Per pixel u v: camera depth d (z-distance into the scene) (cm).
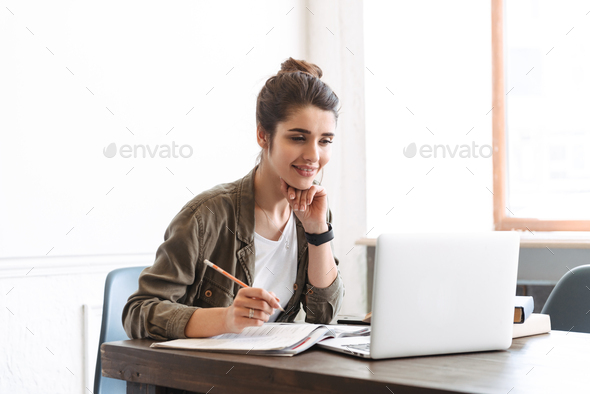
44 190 194
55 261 196
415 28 289
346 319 128
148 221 229
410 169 290
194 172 251
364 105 300
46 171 195
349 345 87
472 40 279
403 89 292
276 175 119
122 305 138
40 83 194
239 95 277
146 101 231
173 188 241
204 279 116
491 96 275
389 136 295
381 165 296
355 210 302
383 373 70
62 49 201
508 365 77
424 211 287
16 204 186
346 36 308
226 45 271
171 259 109
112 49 218
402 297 79
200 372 80
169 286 107
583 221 254
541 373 72
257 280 125
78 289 202
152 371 86
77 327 202
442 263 82
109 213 214
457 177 281
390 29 295
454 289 83
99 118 212
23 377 186
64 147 200
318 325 97
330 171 311
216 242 117
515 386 64
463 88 280
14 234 185
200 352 84
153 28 235
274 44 302
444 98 284
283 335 92
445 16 283
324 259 123
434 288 81
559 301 141
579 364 78
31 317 189
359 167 301
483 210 277
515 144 271
